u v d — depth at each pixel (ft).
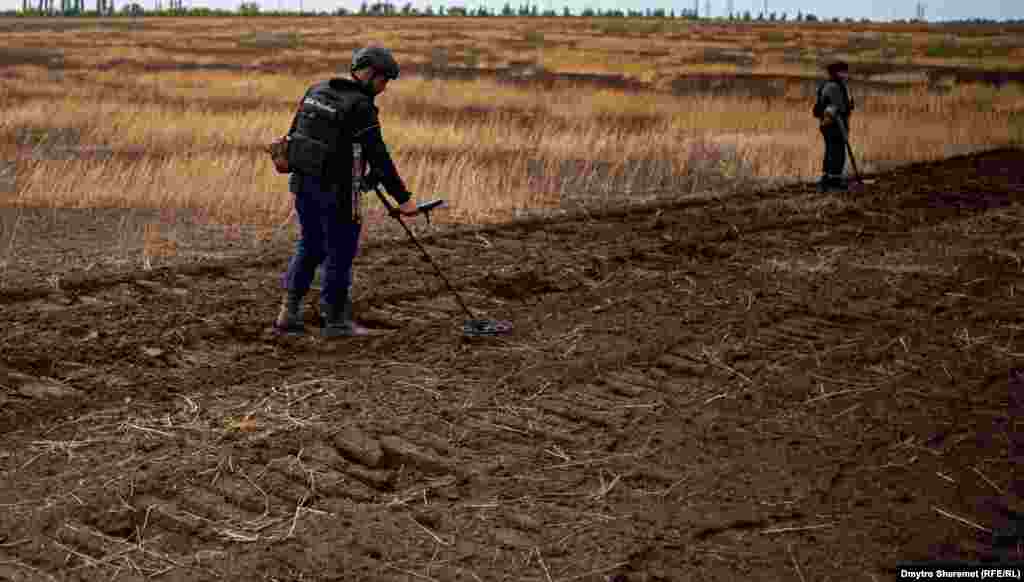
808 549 12.81
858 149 58.39
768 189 45.52
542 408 17.60
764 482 14.79
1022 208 40.37
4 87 87.40
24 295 24.17
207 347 20.75
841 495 14.39
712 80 117.60
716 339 21.74
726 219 37.19
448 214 36.83
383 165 20.66
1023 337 22.20
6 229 32.60
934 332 22.54
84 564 12.28
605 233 34.01
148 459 15.07
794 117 73.36
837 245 32.32
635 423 17.04
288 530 13.15
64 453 15.26
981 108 86.33
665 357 20.44
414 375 19.10
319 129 20.44
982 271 28.60
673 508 13.92
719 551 12.73
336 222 20.88
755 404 18.02
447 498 14.24
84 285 25.22
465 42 214.28
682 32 290.35
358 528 13.23
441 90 93.81
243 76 108.37
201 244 30.99
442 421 16.88
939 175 50.62
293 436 16.03
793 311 24.17
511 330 22.09
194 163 43.47
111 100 78.54
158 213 36.06
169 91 88.99
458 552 12.66
